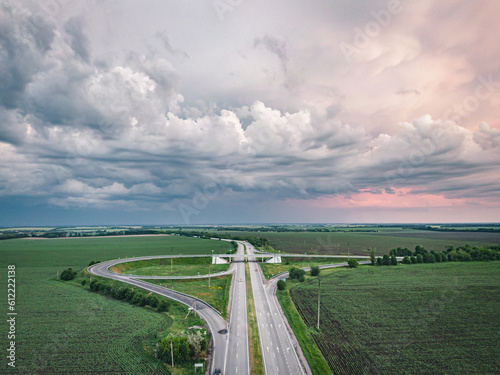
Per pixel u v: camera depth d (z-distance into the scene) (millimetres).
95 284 108875
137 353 60562
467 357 59250
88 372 54281
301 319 77500
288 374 51281
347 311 83875
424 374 53312
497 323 75688
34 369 55562
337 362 56875
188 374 52156
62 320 78688
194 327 71500
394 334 69188
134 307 89250
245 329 70500
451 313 82312
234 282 118750
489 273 130875
